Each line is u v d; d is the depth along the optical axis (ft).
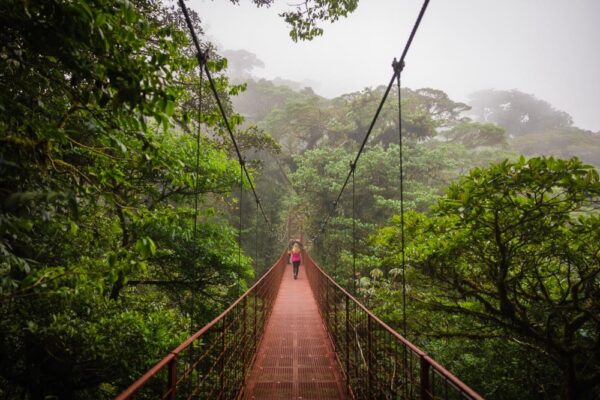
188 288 21.86
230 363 11.93
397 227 17.03
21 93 6.57
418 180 52.19
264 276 22.47
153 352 11.70
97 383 12.16
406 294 17.22
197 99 24.40
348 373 13.23
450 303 16.37
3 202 4.55
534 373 13.89
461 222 12.04
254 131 35.42
